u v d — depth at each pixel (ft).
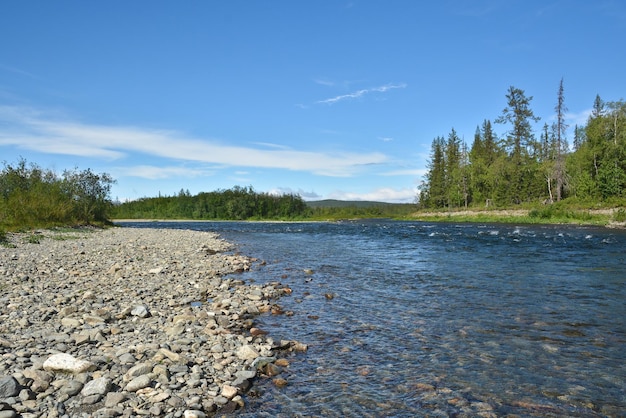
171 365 20.72
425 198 360.89
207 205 338.54
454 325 29.35
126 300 35.17
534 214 194.90
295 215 343.05
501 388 19.48
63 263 53.62
